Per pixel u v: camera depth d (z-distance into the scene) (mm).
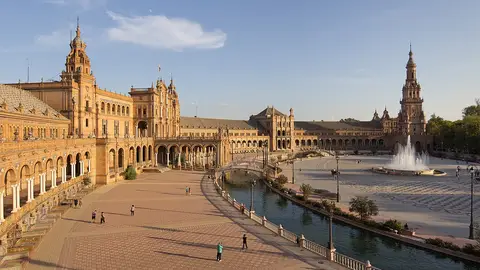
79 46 92938
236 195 80375
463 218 54000
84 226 45969
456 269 37312
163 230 44375
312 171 119562
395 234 45531
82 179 71875
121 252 36438
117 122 108750
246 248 37594
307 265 32906
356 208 52406
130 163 100375
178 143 116312
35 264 32906
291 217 59375
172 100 142500
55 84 84000
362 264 31188
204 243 39438
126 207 57156
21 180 55188
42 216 49281
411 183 91125
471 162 149750
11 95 65312
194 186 78625
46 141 52500
